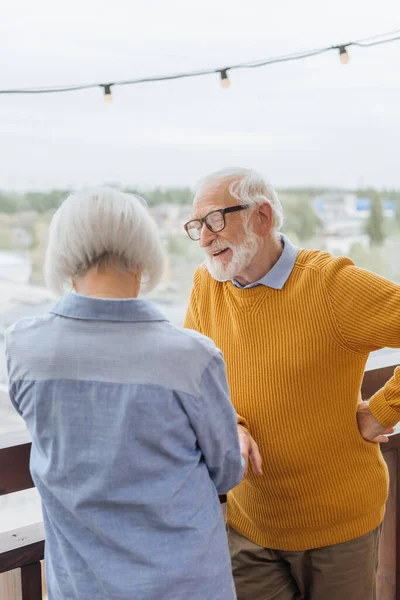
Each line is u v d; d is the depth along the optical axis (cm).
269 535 144
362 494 140
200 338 99
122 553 91
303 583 147
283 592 150
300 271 137
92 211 93
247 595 152
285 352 135
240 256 134
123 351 92
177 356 94
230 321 144
